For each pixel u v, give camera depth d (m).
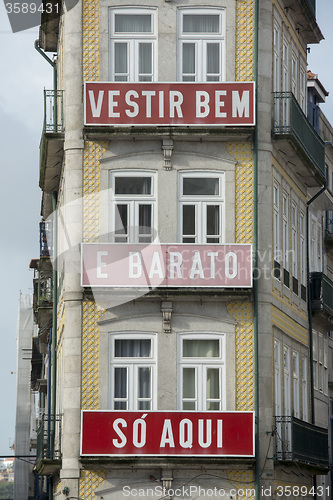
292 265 33.56
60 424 29.78
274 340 30.53
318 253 41.81
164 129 29.53
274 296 30.67
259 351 29.48
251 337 29.45
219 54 30.45
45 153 31.39
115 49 30.33
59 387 32.31
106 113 29.55
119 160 29.86
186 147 29.95
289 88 34.12
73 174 29.81
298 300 34.38
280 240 31.92
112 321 29.33
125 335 29.33
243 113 29.70
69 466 28.72
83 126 29.78
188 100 29.64
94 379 29.14
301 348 34.72
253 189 29.97
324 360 44.00
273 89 31.59
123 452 28.38
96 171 29.84
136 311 29.38
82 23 30.36
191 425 28.52
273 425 29.48
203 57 30.38
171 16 30.38
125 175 29.84
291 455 30.30
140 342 29.38
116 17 30.42
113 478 28.70
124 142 29.92
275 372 30.72
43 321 39.00
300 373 34.44
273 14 31.73
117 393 29.19
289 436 31.08
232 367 29.31
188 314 29.42
